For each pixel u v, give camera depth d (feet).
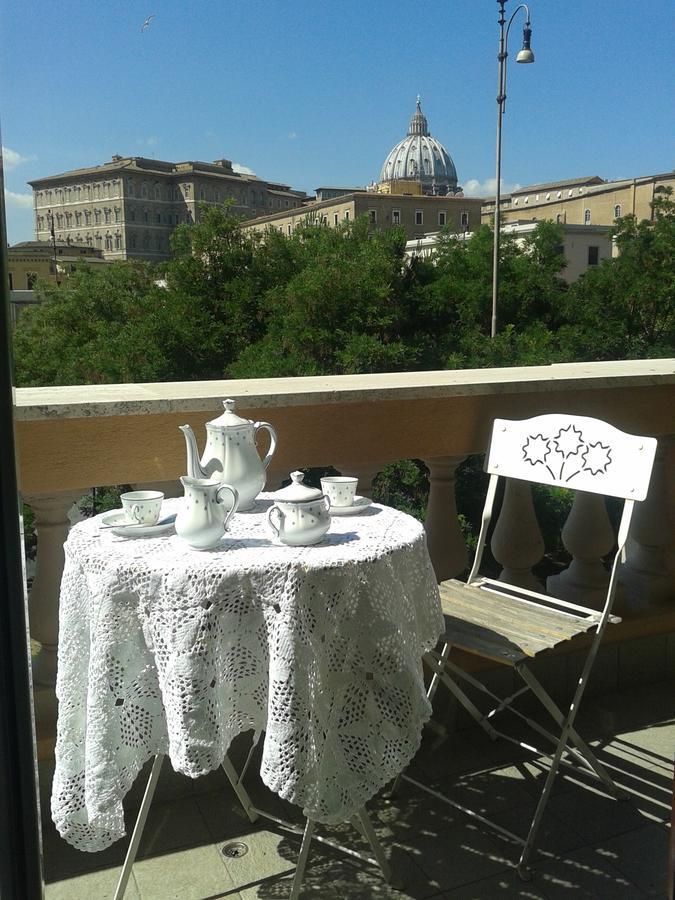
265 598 5.64
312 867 7.16
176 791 8.25
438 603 6.87
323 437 9.12
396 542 6.27
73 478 8.02
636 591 11.02
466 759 8.94
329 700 5.77
